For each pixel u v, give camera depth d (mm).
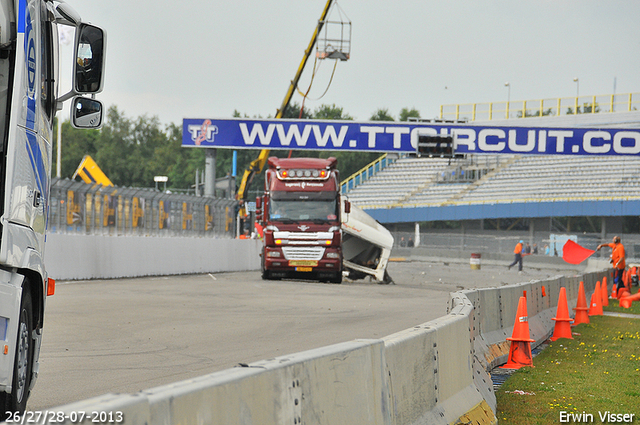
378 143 59562
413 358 7891
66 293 26484
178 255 41812
